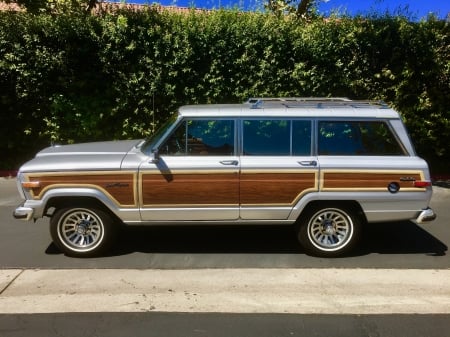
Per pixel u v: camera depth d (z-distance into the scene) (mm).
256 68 9664
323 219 5770
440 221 7312
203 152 5613
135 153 5766
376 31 9633
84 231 5754
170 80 9664
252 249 6078
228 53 9570
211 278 5207
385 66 9812
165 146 5602
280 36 9555
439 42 9742
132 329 4164
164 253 5926
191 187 5543
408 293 4871
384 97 9961
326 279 5195
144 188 5520
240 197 5582
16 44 9312
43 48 9406
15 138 10000
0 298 4727
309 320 4324
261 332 4117
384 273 5371
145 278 5195
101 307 4551
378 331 4137
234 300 4699
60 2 10031
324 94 9859
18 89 9570
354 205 5730
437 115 9852
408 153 5684
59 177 5488
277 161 5559
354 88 9875
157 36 9477
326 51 9641
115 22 9469
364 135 5691
